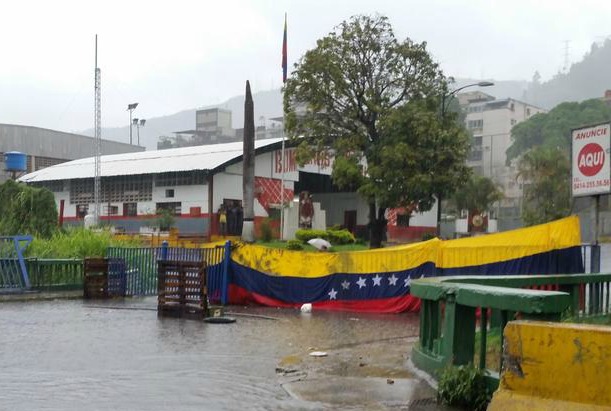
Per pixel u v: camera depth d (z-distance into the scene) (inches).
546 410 159.5
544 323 167.9
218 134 5595.5
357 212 2347.4
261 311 634.2
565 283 371.2
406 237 2271.2
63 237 877.2
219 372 329.1
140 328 497.4
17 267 733.3
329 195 2427.4
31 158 2822.3
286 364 346.6
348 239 1712.6
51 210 1075.3
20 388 291.9
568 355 159.3
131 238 1284.4
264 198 1945.1
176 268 573.0
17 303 681.6
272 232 1801.2
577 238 554.9
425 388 277.7
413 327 511.5
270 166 1975.9
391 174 1304.1
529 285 350.9
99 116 2028.8
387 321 553.6
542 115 3809.1
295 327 509.7
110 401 268.2
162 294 580.1
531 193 2214.6
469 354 269.7
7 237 745.0
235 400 269.4
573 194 470.0
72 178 2111.2
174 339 442.6
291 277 670.5
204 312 551.2
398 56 1374.3
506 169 3949.3
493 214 3014.3
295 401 265.4
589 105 3727.9
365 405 254.4
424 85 1387.8
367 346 407.5
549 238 563.2
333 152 1760.6
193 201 1856.5
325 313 617.9
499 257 579.2
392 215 2236.7
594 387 155.1
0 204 1079.0
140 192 1991.9
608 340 154.3
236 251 693.9
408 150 1290.6
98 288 743.1
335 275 653.9
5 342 425.7
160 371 332.2
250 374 324.2
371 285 634.2
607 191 438.3
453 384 249.9
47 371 331.3
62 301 707.4
